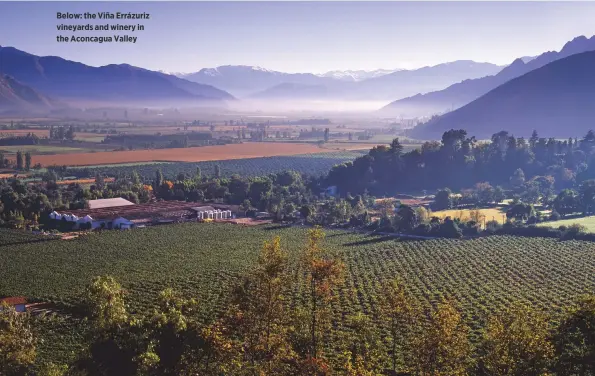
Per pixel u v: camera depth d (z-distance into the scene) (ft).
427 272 458.09
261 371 187.11
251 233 628.28
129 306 360.89
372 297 370.12
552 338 193.47
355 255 519.60
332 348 268.21
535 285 419.95
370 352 247.09
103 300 230.48
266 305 200.03
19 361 203.00
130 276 447.42
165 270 467.52
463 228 625.00
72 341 304.50
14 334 207.21
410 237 614.75
